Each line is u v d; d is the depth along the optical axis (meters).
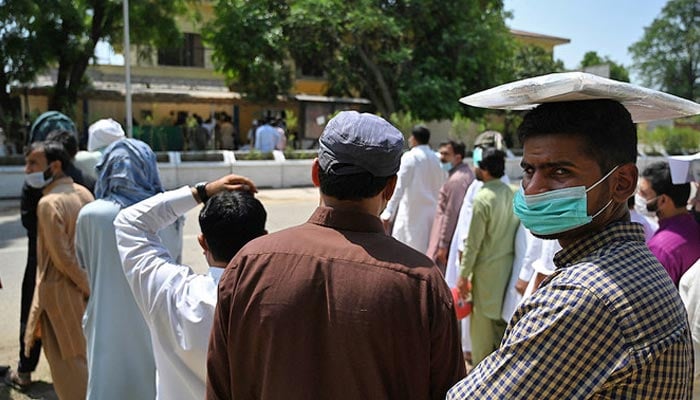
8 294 5.79
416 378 1.35
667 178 2.68
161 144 18.83
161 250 2.05
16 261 7.12
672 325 1.15
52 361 3.28
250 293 1.42
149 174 2.80
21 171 12.67
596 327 1.11
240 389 1.46
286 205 12.05
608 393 1.12
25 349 3.73
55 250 3.12
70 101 17.36
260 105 21.06
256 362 1.42
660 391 1.12
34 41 15.70
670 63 48.22
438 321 1.36
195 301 1.84
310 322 1.36
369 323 1.32
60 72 17.19
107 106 22.23
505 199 3.97
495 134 4.47
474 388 1.22
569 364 1.12
